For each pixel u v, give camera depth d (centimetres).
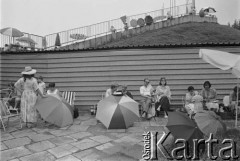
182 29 2214
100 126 635
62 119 602
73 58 866
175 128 417
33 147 470
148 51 822
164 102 714
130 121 588
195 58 799
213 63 560
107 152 443
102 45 1764
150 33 2131
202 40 1981
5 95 869
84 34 1659
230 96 693
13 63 912
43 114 592
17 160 407
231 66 520
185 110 694
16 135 550
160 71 819
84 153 439
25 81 617
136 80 832
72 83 870
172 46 805
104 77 851
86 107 862
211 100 698
